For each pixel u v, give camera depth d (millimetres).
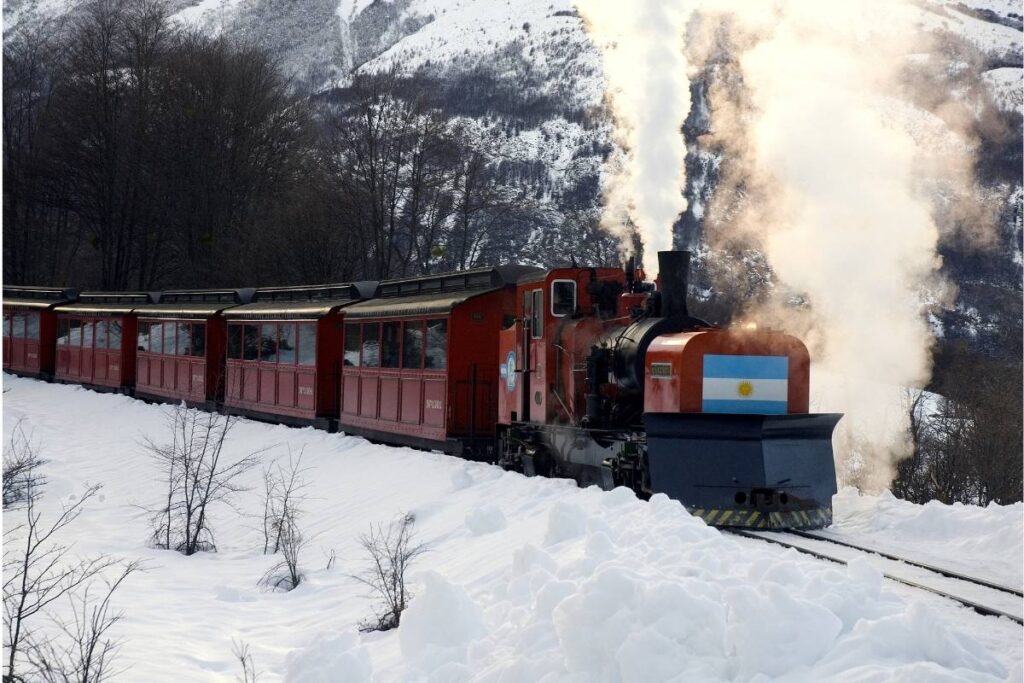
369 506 17250
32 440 28406
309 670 7535
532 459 15602
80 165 52969
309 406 24891
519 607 7723
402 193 47938
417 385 20141
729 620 5613
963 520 10570
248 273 44656
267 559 15836
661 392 12000
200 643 10875
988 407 25781
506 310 18859
